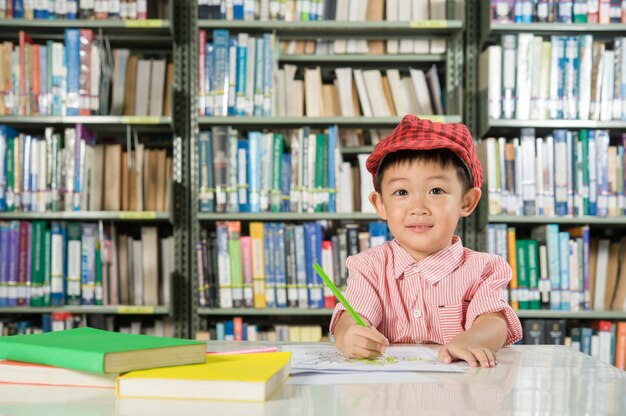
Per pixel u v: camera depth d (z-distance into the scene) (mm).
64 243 2637
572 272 2629
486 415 562
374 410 578
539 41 2617
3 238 2611
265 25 2674
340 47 2812
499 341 996
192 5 2713
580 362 868
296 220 2797
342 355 917
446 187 1182
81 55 2623
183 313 2688
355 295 1229
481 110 2691
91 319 2676
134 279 2729
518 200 2621
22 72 2621
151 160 2756
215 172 2658
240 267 2650
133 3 2660
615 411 580
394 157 1202
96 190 2721
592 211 2613
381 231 2652
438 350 970
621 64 2617
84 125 2732
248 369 665
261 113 2670
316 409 580
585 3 2646
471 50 2750
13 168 2619
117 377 635
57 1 2660
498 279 1191
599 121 2594
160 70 2777
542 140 2637
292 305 2633
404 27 2686
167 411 572
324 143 2660
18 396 634
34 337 772
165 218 2625
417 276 1239
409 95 2787
